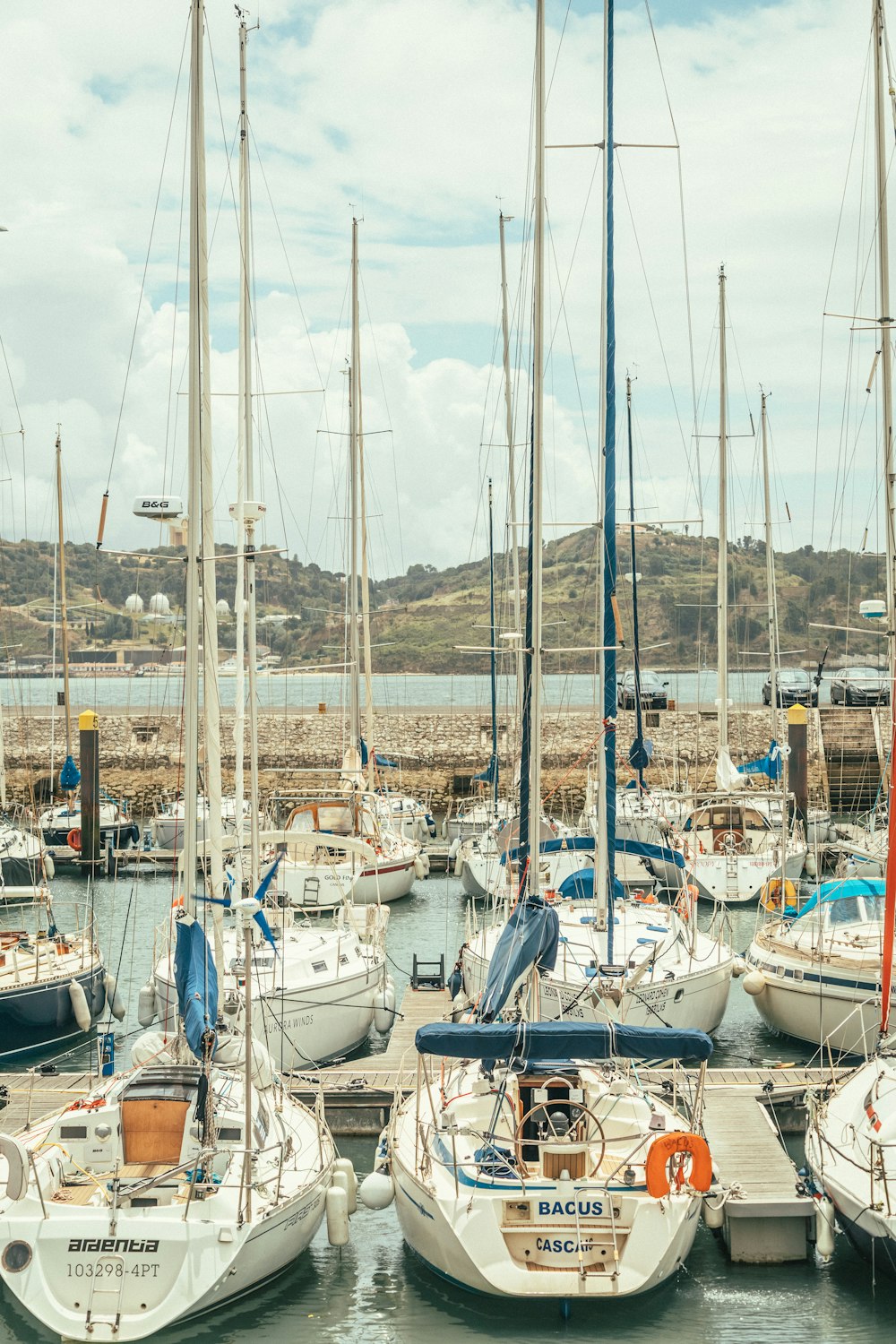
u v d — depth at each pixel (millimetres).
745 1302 11977
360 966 18844
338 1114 15602
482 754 49375
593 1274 11133
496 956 13633
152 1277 10680
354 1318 11648
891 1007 16578
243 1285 11398
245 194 19391
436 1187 11664
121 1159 12062
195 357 13719
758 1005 19172
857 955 18375
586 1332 11430
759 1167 13586
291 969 18047
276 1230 11477
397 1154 12555
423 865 32531
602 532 17625
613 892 17625
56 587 39438
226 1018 14500
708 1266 12688
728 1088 16078
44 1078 16250
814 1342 11266
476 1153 12000
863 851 29125
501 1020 13906
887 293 17875
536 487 14711
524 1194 11383
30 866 25375
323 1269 12594
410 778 46438
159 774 45875
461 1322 11609
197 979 12656
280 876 25625
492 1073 13273
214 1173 12086
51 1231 10711
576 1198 11391
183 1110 12047
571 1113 12633
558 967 17938
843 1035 17906
